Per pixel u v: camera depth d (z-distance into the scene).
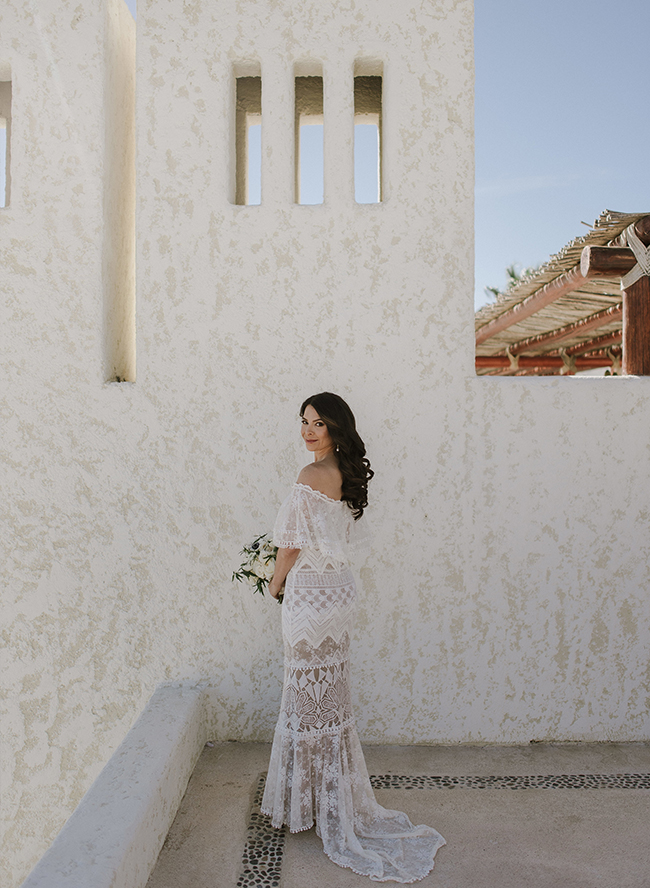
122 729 4.00
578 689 3.99
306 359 3.96
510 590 3.96
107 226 4.02
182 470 3.96
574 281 5.61
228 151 3.98
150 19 3.92
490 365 11.49
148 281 3.96
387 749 3.93
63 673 4.00
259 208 3.95
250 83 4.82
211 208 3.95
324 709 2.99
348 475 3.08
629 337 4.24
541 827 3.12
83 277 3.95
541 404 3.94
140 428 3.96
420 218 3.93
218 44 3.93
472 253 3.93
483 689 3.98
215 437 3.96
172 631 3.98
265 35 3.93
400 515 3.95
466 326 3.93
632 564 3.98
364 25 3.92
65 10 3.93
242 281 3.96
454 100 3.91
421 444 3.95
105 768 2.96
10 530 3.98
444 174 3.92
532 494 3.95
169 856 2.89
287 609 3.02
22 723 4.01
